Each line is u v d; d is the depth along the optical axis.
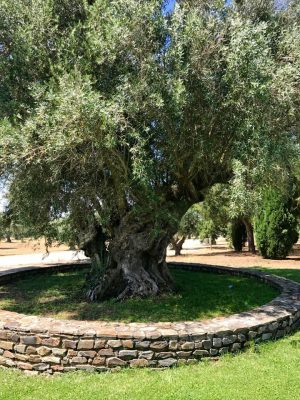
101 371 5.06
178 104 5.87
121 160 6.30
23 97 6.75
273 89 5.96
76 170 6.96
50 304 7.95
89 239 9.01
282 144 6.34
